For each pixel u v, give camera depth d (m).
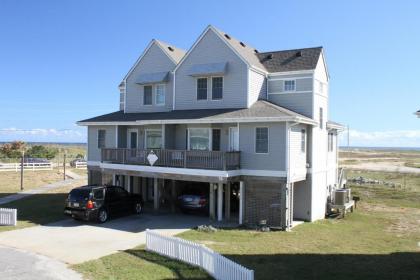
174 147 24.42
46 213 21.95
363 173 60.34
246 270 10.12
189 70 24.44
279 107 22.23
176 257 13.57
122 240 16.38
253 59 24.38
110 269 12.35
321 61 24.28
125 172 22.94
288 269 12.85
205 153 20.22
